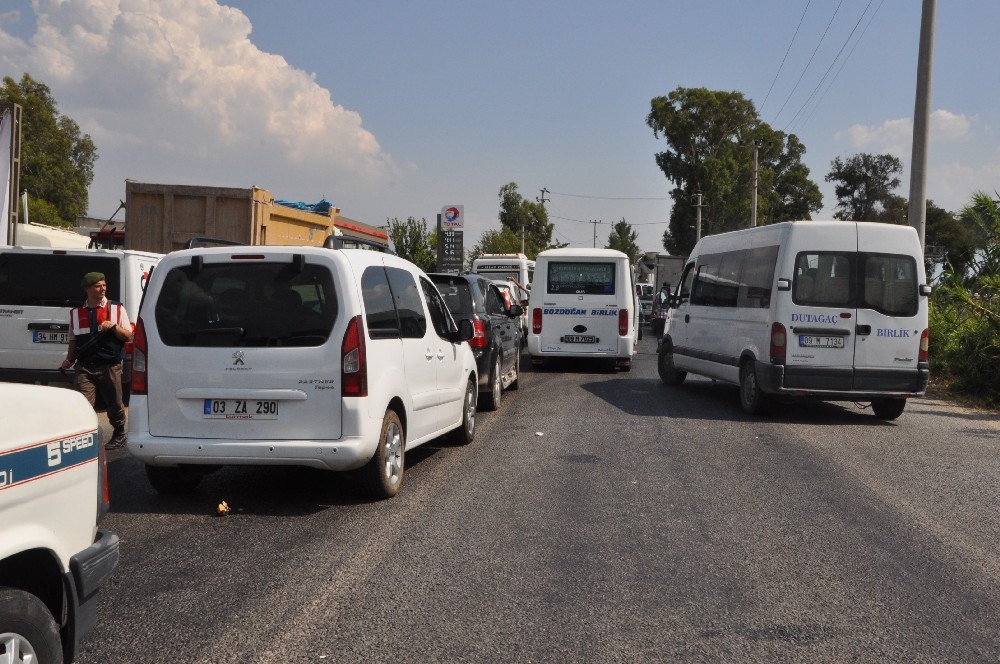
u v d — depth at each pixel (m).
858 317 11.45
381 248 8.72
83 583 3.25
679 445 9.54
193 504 6.79
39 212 52.62
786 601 4.77
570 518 6.40
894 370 11.49
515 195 87.75
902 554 5.68
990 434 11.02
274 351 6.43
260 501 6.90
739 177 72.00
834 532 6.16
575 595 4.80
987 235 17.72
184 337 6.53
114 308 8.93
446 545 5.70
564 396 13.98
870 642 4.22
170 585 4.88
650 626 4.38
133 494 7.12
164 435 6.52
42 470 3.11
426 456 8.78
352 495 7.07
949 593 4.95
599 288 18.19
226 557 5.41
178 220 15.91
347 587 4.88
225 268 6.58
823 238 11.49
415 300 7.92
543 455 8.84
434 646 4.08
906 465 8.72
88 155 61.72
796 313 11.45
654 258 41.94
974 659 4.05
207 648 4.02
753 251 12.57
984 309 16.22
